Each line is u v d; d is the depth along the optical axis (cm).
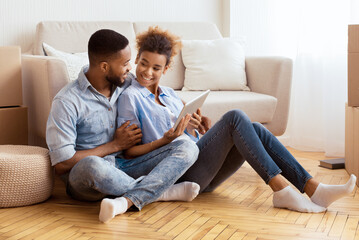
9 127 258
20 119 262
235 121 204
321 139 348
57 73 230
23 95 271
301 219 191
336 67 332
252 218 192
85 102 201
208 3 395
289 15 374
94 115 203
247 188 238
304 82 351
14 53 259
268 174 201
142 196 192
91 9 346
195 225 183
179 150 198
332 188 199
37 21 327
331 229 181
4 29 317
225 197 222
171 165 195
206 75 324
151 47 204
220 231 178
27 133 266
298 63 352
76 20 341
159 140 203
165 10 377
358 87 256
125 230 177
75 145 204
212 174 213
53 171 215
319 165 297
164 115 209
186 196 210
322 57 343
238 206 208
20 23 321
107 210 182
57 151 196
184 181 212
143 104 208
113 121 209
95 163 189
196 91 321
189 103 190
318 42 343
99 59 198
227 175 224
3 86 257
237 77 326
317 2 341
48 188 211
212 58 329
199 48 332
